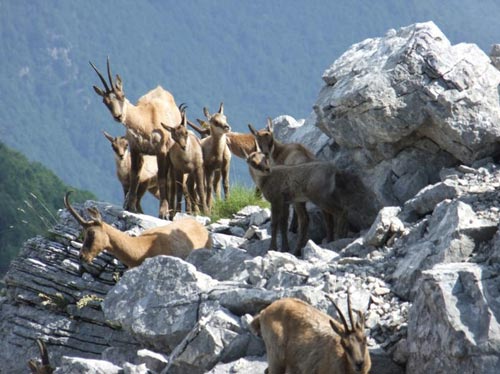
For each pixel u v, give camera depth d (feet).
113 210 194.18
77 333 177.37
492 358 106.01
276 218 167.22
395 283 128.06
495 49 170.30
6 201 655.35
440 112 160.45
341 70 175.22
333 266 135.44
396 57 164.86
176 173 211.61
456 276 112.88
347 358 105.09
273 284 136.15
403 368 116.47
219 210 207.62
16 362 180.45
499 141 160.86
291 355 110.83
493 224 126.52
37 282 186.19
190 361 127.34
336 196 163.43
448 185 144.97
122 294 144.46
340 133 170.19
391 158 167.32
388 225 141.49
